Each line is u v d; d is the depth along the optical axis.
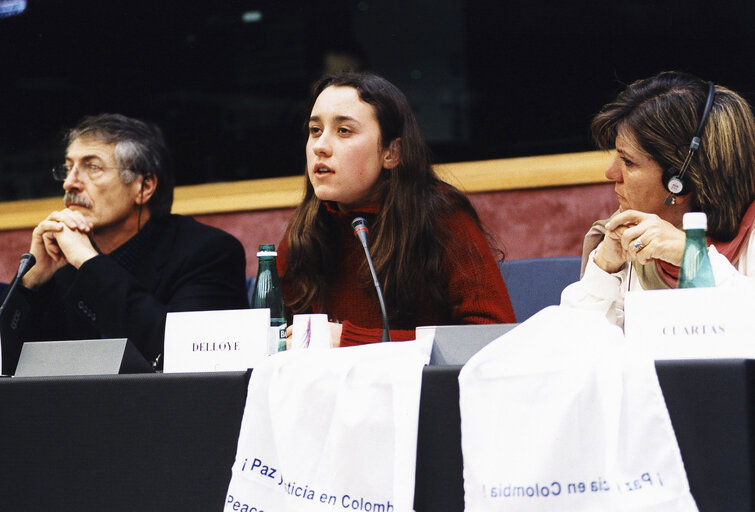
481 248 2.46
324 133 2.39
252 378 1.52
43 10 4.41
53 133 4.35
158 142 2.97
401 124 2.45
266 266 2.03
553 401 1.33
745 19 3.54
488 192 3.47
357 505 1.41
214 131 4.19
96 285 2.53
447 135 3.86
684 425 1.29
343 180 2.36
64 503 1.65
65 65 4.38
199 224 2.97
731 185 2.05
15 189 4.34
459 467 1.40
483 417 1.35
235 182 3.99
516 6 3.81
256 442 1.50
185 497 1.58
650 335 1.45
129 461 1.62
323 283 2.47
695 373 1.30
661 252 1.88
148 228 2.92
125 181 2.86
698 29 3.60
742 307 1.40
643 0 3.66
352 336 2.10
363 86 2.42
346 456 1.42
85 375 1.67
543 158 3.48
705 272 1.60
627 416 1.30
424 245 2.40
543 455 1.31
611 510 1.27
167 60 4.28
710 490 1.27
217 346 1.78
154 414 1.61
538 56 3.76
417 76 3.94
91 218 2.84
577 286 2.13
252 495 1.48
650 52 3.66
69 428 1.66
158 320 2.48
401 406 1.41
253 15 4.19
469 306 2.38
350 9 4.08
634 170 2.12
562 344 1.36
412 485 1.38
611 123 2.16
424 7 3.96
